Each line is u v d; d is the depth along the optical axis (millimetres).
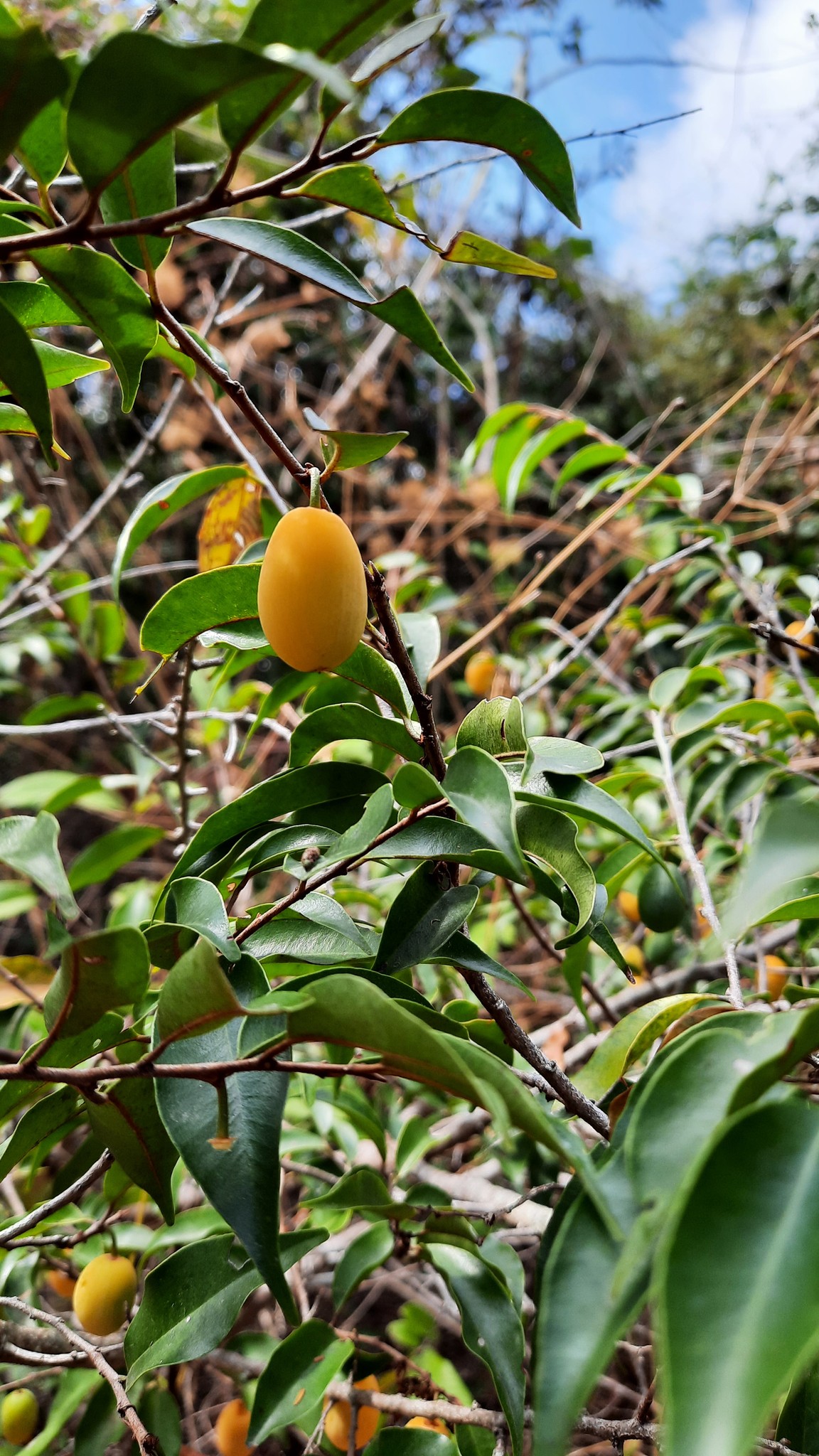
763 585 402
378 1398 211
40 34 90
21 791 542
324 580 142
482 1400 396
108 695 477
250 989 142
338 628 145
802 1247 82
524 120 125
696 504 437
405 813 170
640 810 381
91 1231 212
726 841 336
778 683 393
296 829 172
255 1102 127
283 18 105
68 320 171
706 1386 75
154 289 133
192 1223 250
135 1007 164
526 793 152
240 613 178
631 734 427
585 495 466
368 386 798
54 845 119
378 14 104
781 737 362
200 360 138
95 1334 218
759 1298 79
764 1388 73
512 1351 168
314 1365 187
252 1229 116
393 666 194
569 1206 118
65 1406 241
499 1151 347
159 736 776
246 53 92
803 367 765
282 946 165
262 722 227
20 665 840
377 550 729
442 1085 115
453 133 126
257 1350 249
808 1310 77
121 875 831
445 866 164
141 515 243
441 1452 178
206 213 115
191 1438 333
